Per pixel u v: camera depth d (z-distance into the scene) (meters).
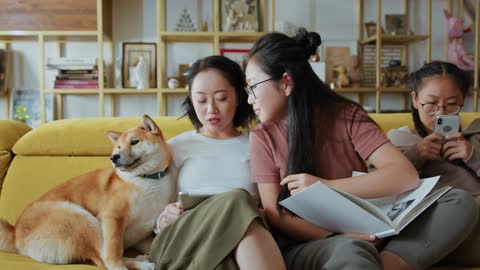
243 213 0.84
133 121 1.49
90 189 1.14
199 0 2.94
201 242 0.87
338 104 1.08
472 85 2.88
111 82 2.91
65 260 1.05
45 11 2.60
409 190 0.97
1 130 1.44
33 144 1.40
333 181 0.96
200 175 1.20
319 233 0.98
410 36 2.84
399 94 3.09
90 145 1.41
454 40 2.94
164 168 1.16
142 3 2.91
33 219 1.11
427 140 1.21
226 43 2.98
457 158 1.19
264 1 2.77
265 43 1.09
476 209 0.93
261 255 0.82
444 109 1.26
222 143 1.26
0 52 2.79
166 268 0.93
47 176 1.37
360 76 2.94
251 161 1.13
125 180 1.12
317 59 2.80
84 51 2.91
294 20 3.00
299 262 0.92
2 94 2.87
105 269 1.01
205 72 1.20
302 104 1.04
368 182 0.95
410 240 0.91
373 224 0.87
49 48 2.89
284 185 1.03
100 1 2.60
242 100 1.28
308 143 1.03
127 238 1.13
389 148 1.01
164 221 1.05
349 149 1.06
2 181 1.39
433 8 3.08
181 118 1.50
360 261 0.77
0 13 2.59
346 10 3.03
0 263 1.01
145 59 2.85
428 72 1.29
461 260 1.02
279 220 1.03
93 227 1.07
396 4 3.05
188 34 2.71
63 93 2.83
